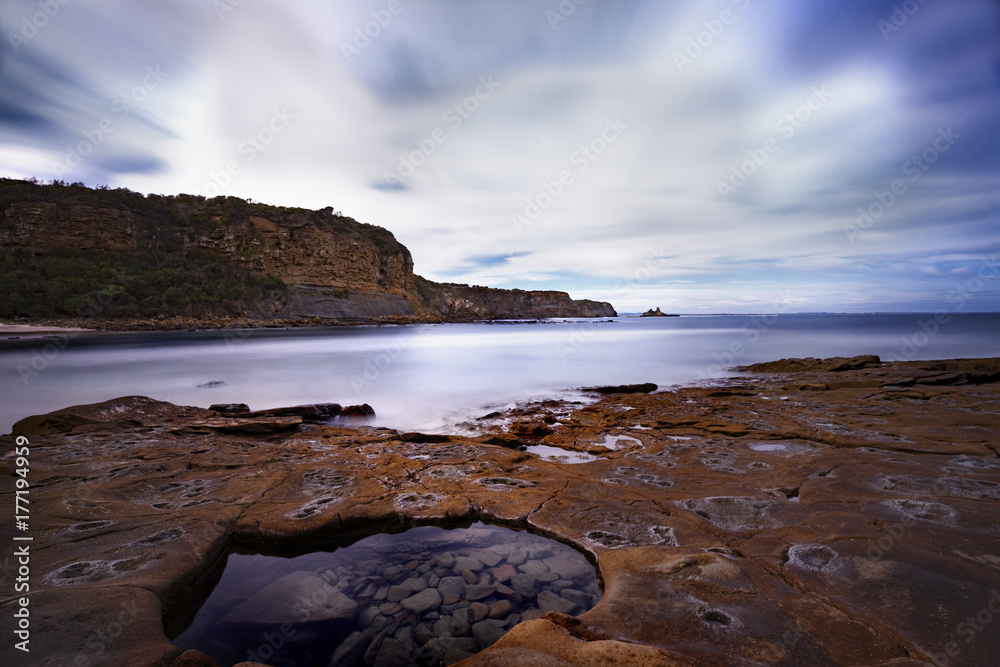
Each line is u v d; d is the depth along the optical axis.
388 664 2.33
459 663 2.03
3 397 12.45
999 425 6.41
